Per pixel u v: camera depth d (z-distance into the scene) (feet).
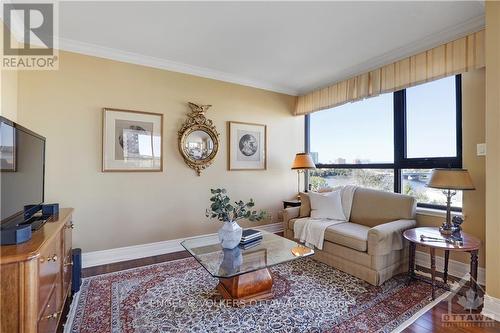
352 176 12.47
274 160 13.99
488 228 6.16
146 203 10.37
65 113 8.92
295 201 13.71
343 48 9.47
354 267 8.17
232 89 12.56
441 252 8.61
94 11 7.13
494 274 6.06
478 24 7.58
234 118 12.64
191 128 11.25
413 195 10.06
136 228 10.18
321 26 7.97
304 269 8.86
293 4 6.86
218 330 5.67
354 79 11.49
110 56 9.64
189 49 9.60
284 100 14.37
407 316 6.14
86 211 9.26
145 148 10.32
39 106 8.55
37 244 4.20
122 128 9.85
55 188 8.79
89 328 5.73
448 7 6.97
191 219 11.38
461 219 7.28
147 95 10.37
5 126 4.43
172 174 10.94
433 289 6.88
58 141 8.82
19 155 5.16
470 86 8.02
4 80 7.13
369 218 9.82
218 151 12.13
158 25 7.91
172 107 10.94
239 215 7.89
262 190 13.56
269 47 9.42
